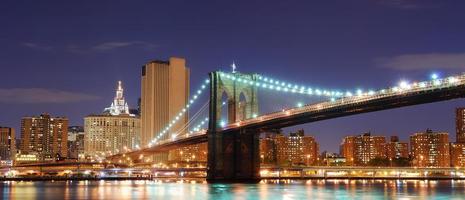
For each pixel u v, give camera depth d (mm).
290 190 163250
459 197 133875
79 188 185250
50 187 194625
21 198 136500
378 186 195125
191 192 156375
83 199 133000
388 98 155750
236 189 169750
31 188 186750
